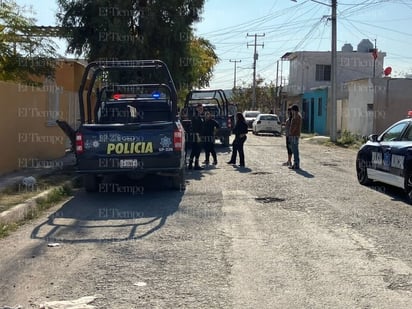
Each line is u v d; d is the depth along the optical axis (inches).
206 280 239.3
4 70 676.7
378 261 267.3
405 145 442.0
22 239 315.6
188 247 294.5
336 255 277.7
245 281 237.6
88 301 213.6
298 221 361.1
